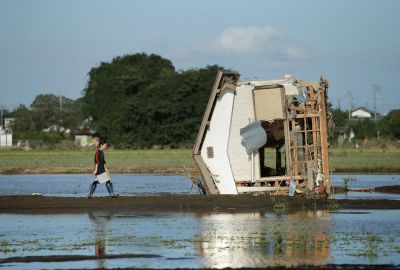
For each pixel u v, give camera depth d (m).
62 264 44.00
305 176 74.88
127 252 47.41
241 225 58.47
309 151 75.50
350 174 127.44
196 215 64.81
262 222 60.03
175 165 156.12
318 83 75.56
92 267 43.06
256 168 75.75
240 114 76.12
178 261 44.47
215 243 50.22
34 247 49.53
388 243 49.72
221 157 75.94
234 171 76.06
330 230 55.34
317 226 57.41
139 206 69.50
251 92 75.94
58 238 53.12
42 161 178.38
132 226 58.62
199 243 50.31
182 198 71.69
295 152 75.12
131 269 42.34
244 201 71.00
